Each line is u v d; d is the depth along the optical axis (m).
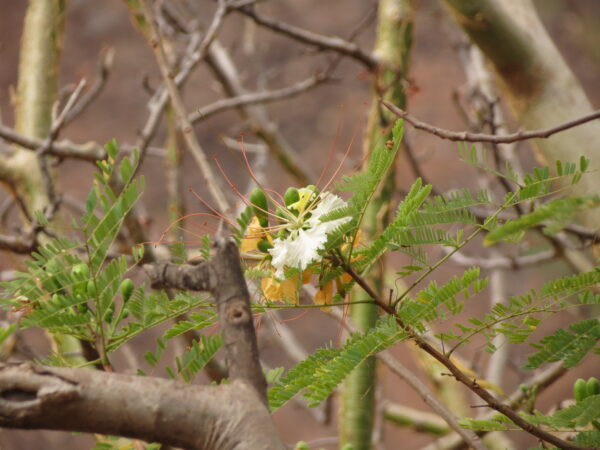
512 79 2.05
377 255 1.57
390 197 1.99
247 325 1.44
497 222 1.57
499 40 2.02
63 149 2.34
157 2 3.43
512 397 1.96
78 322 1.58
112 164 1.58
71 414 1.40
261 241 1.58
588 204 1.47
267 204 1.59
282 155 3.78
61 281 1.58
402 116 1.61
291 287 1.57
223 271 1.45
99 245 1.57
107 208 1.57
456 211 1.56
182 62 3.95
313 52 2.76
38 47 2.84
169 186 3.28
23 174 2.62
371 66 2.52
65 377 1.40
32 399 1.40
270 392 1.57
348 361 1.55
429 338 1.72
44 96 2.80
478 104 3.52
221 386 1.42
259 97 3.42
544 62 2.01
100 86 2.92
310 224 1.57
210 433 1.41
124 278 1.64
